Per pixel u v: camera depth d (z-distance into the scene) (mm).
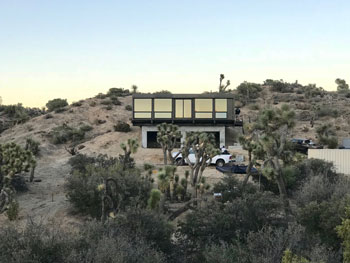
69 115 57781
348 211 11047
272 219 12609
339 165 26406
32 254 8250
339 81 99188
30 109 79875
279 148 16328
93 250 8516
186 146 22125
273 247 9477
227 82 65188
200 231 11836
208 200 18734
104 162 26109
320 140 38969
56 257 8516
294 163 20594
